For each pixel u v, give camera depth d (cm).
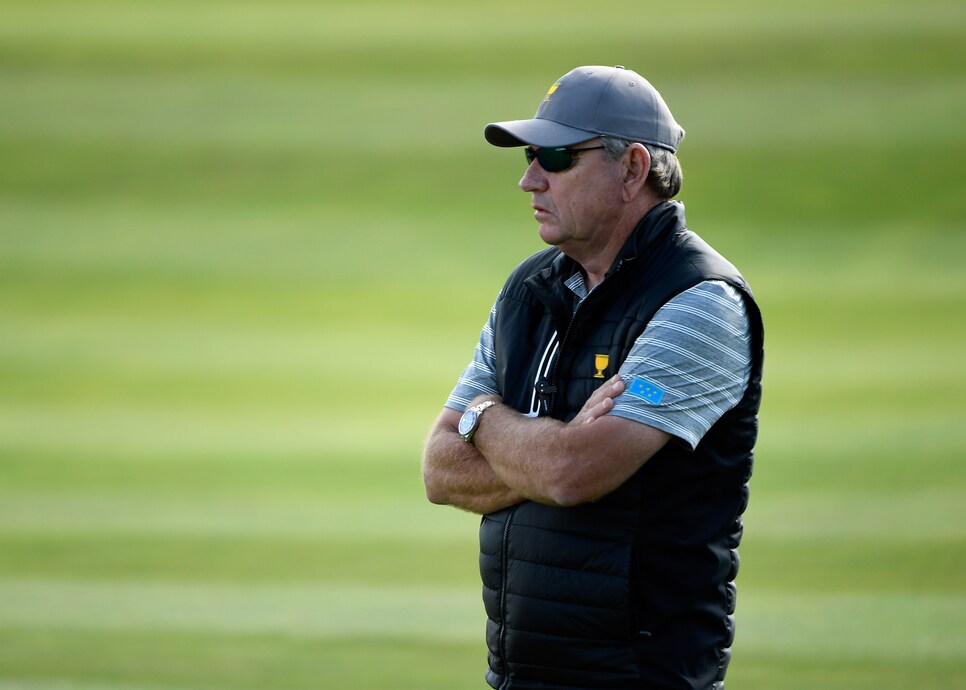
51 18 14512
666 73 12131
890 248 8881
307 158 10938
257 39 13712
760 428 5166
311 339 7344
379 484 4600
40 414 5891
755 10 13738
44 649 2623
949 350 6588
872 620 2739
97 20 14450
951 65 11950
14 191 10456
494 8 14400
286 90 12356
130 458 5059
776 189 9969
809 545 3488
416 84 12344
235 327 7631
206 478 4719
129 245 9375
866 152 10425
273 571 3422
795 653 2488
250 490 4516
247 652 2609
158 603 3038
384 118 11656
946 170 10050
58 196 10381
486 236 9431
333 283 8519
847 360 6444
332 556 3600
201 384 6431
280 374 6606
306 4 14925
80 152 11138
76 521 4066
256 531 3919
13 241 9450
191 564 3500
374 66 12825
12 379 6575
